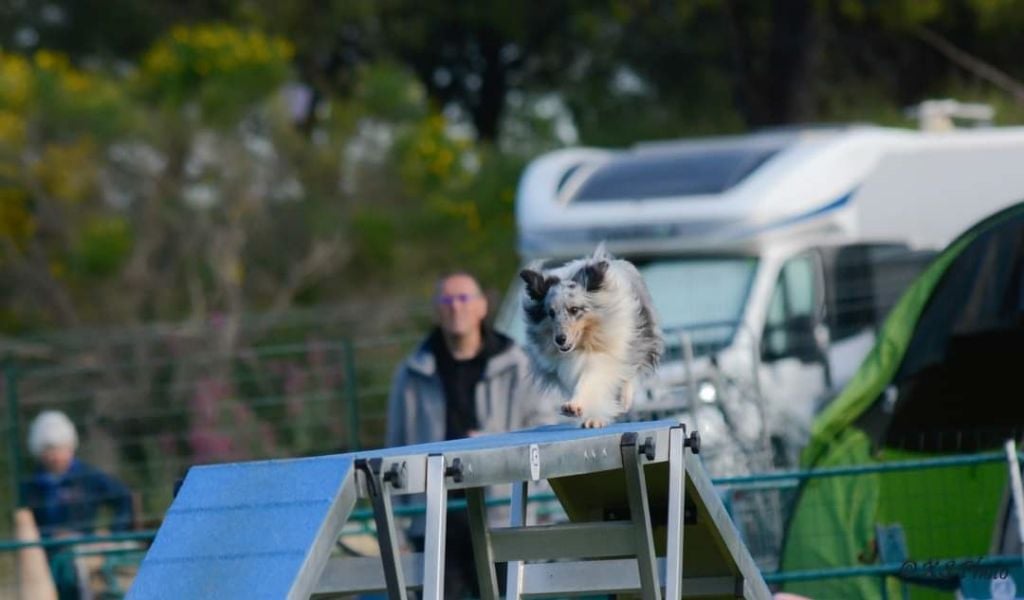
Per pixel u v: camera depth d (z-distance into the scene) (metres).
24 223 58.97
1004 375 27.78
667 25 77.06
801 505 26.69
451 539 25.06
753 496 29.73
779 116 67.25
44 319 57.50
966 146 38.97
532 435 17.53
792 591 26.03
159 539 15.73
